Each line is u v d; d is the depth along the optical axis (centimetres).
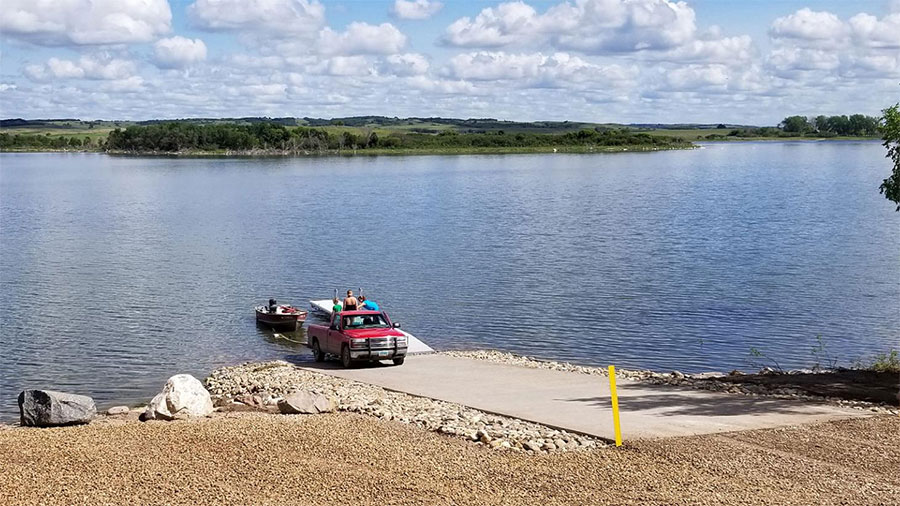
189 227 7725
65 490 1391
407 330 3734
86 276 5134
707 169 16625
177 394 2089
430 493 1396
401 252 6009
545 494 1398
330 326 3125
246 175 15762
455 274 5091
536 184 12762
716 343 3447
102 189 12700
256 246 6419
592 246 6169
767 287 4541
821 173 14862
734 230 7000
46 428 1936
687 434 1778
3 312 4066
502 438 1767
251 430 1820
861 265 5188
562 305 4184
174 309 4209
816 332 3588
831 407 2041
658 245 6178
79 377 2972
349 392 2420
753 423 1870
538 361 3112
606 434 1789
